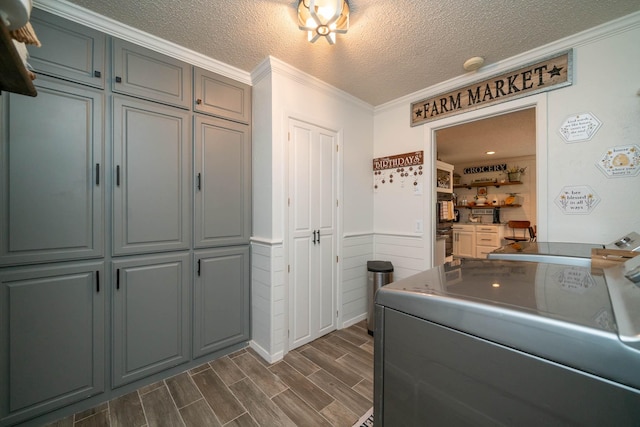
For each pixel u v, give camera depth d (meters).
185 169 1.86
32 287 1.36
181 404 1.53
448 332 0.56
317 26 1.44
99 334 1.54
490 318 0.50
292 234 2.14
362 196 2.76
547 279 0.73
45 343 1.39
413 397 0.62
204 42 1.76
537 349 0.45
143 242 1.69
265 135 2.05
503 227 5.34
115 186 1.58
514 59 1.90
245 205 2.18
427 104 2.43
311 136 2.28
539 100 1.80
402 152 2.64
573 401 0.41
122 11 1.48
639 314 0.43
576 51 1.67
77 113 1.47
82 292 1.49
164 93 1.76
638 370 0.36
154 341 1.73
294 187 2.16
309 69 2.10
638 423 0.36
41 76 1.37
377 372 0.69
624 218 1.53
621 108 1.54
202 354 1.93
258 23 1.58
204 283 1.95
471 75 2.13
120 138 1.60
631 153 1.51
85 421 1.41
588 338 0.40
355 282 2.69
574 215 1.68
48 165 1.39
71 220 1.46
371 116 2.86
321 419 1.42
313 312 2.31
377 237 2.84
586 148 1.64
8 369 1.30
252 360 2.00
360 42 1.74
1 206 1.29
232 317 2.10
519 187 5.44
